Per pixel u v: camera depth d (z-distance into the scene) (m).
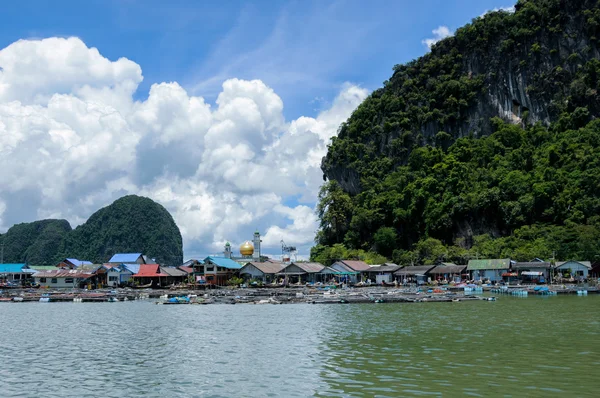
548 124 172.00
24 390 27.22
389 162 183.25
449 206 148.75
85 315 67.69
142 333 48.38
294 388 26.34
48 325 56.09
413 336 42.03
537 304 71.19
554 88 173.12
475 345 37.25
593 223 125.19
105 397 25.77
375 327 48.19
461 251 135.25
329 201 171.75
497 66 185.25
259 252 180.62
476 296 84.50
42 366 33.22
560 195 135.38
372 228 164.50
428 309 65.69
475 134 181.75
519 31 183.50
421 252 141.88
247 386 27.16
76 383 28.56
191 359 34.94
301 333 45.91
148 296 104.06
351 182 189.50
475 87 186.12
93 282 138.75
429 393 24.52
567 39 176.62
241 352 37.22
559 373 28.12
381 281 129.38
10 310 78.56
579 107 162.25
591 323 49.06
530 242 127.75
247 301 83.31
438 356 33.28
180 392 26.38
